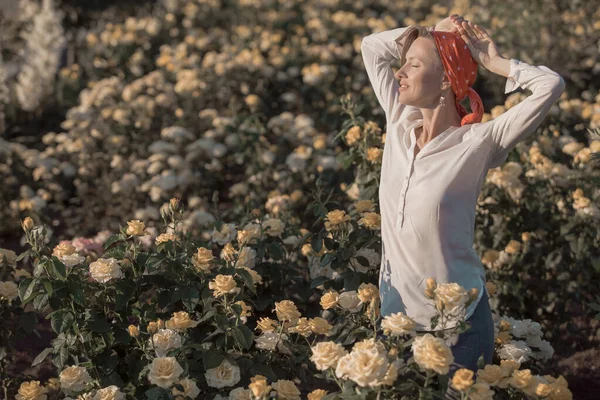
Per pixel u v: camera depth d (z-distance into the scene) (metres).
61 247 3.22
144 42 9.07
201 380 3.05
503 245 4.61
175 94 7.32
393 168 2.83
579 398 4.09
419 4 10.90
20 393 3.13
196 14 9.99
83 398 2.97
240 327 3.05
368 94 7.02
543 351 3.49
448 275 2.74
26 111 9.24
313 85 7.60
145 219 5.80
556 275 4.61
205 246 3.50
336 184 5.82
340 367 2.43
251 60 7.63
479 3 10.48
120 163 6.52
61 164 6.91
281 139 6.38
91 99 7.29
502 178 4.43
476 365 2.74
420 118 2.91
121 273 3.19
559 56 8.36
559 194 4.66
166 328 3.09
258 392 2.58
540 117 2.63
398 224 2.76
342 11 10.32
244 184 6.16
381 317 2.98
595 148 4.66
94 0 11.26
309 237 3.80
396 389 2.49
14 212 6.34
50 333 4.82
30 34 10.19
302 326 3.07
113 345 3.32
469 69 2.74
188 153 6.41
